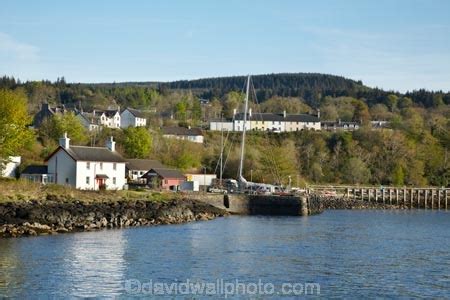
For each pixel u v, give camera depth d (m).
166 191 125.81
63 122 176.62
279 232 91.25
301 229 97.00
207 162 190.88
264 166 179.38
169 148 191.62
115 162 127.38
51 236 76.12
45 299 45.31
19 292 46.97
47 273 53.62
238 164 179.75
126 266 58.06
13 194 92.81
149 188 130.62
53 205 89.56
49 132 175.12
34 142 163.25
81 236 77.50
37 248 65.94
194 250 69.06
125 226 91.81
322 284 53.16
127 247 69.44
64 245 68.75
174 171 148.12
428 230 102.31
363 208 169.12
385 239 86.38
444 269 61.47
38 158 153.25
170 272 56.03
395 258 68.00
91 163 123.19
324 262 63.88
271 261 63.47
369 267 61.66
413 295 50.03
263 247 73.56
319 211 143.88
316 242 80.06
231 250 70.12
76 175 120.50
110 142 133.62
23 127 116.44
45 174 121.44
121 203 101.44
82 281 51.25
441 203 185.75
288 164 185.00
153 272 55.78
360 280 55.12
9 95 120.19
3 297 45.47
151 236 80.25
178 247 70.88
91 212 90.88
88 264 58.25
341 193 180.12
